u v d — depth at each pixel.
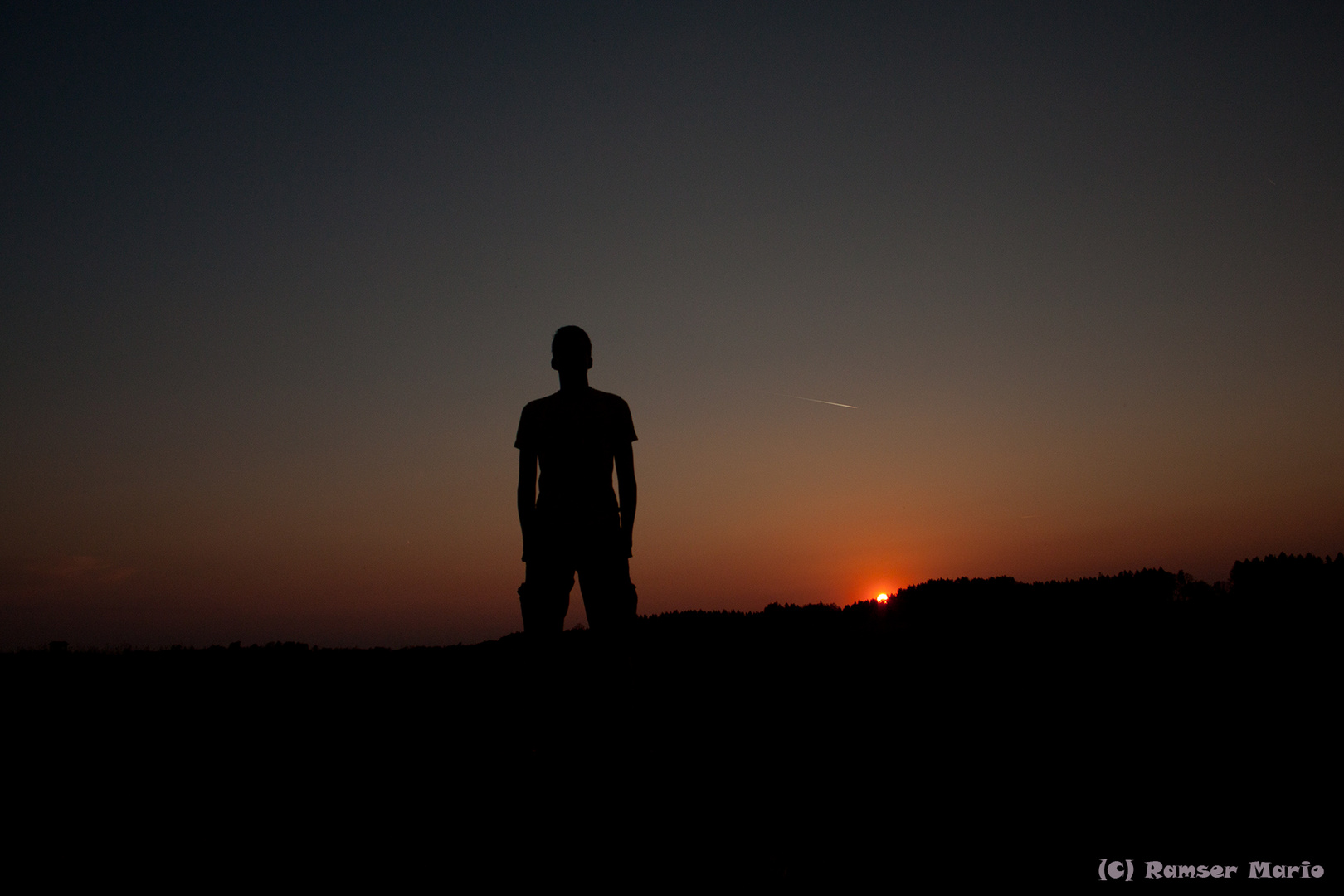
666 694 6.86
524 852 3.33
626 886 2.96
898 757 4.59
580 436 4.12
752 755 4.76
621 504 4.21
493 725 5.83
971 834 3.39
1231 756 4.12
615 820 3.56
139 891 3.02
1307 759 3.98
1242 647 6.50
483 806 3.92
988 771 4.22
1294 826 3.26
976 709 5.66
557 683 3.89
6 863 3.33
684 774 4.36
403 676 8.50
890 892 2.88
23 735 5.86
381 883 3.06
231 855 3.39
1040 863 3.08
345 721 6.25
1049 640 7.86
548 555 3.96
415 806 3.98
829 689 6.76
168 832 3.69
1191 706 5.14
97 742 5.60
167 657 10.70
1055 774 4.08
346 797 4.18
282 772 4.75
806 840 3.39
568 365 4.27
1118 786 3.86
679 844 3.35
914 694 6.34
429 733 5.68
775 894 2.87
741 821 3.61
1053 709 5.43
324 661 9.84
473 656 9.58
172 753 5.24
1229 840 3.18
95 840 3.60
